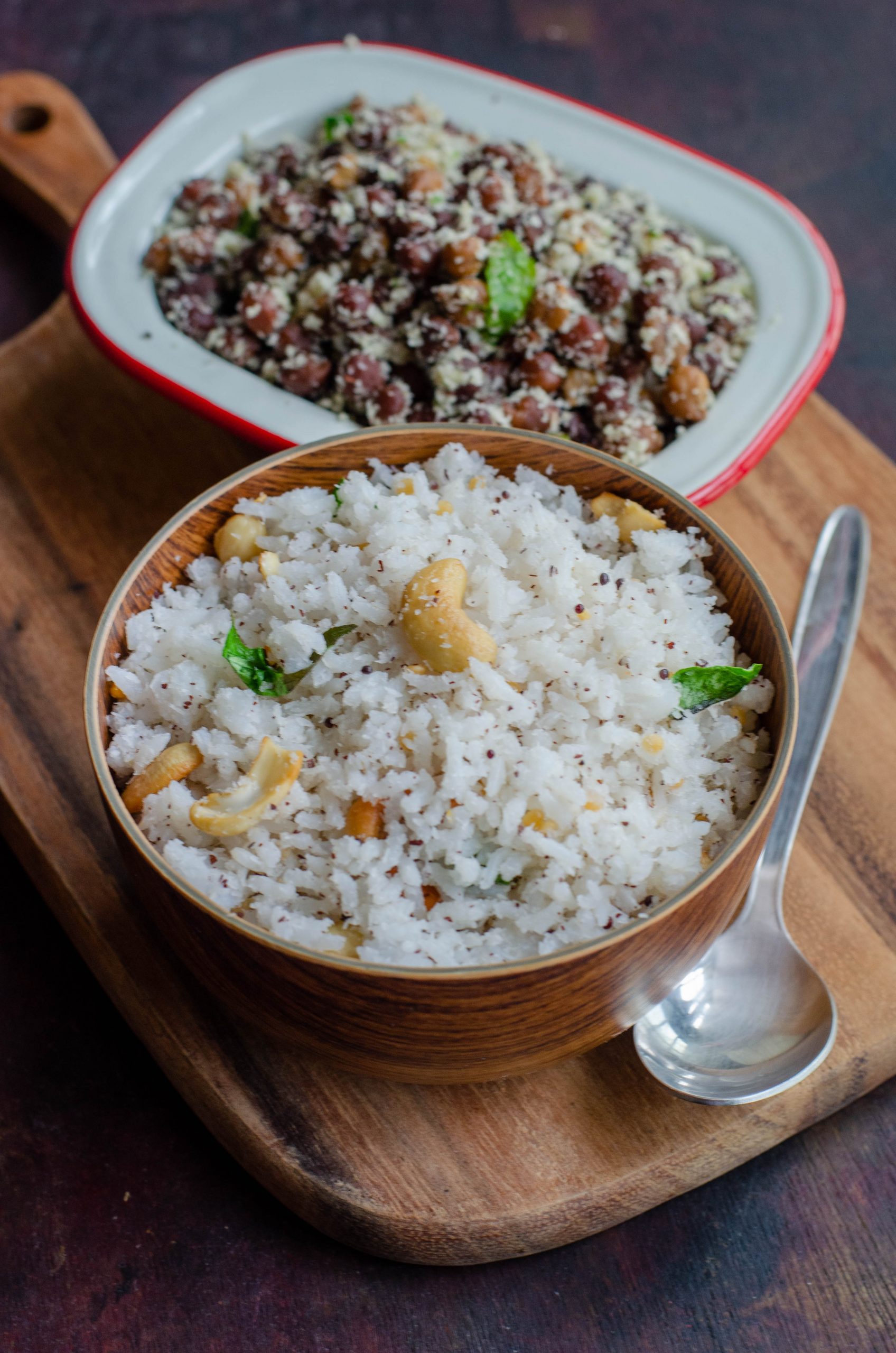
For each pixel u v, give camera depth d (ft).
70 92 1.95
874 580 1.48
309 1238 1.27
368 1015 1.09
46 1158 1.30
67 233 1.76
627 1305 1.24
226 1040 1.26
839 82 2.04
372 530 1.23
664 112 1.99
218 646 1.21
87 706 1.16
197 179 1.58
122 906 1.31
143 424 1.60
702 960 1.25
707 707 1.20
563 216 1.50
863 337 1.77
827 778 1.37
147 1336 1.24
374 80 1.65
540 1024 1.11
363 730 1.16
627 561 1.25
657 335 1.42
